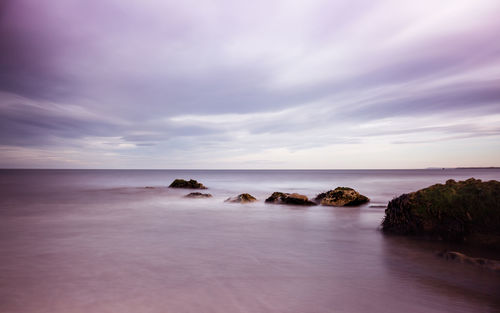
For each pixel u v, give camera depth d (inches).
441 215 353.1
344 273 244.8
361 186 1672.0
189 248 326.0
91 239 366.6
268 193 1235.9
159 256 291.9
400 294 201.2
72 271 243.3
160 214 604.1
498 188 323.0
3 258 280.4
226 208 705.6
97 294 196.9
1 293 197.5
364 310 177.6
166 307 179.0
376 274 242.5
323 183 2092.8
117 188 1438.2
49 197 970.7
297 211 657.0
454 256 275.7
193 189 1450.5
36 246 328.2
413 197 387.2
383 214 611.2
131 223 492.7
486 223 315.6
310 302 187.9
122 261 272.5
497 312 175.2
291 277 234.5
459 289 210.4
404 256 295.1
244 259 284.8
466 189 345.4
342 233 415.8
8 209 670.5
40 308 176.7
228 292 202.7
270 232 424.5
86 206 735.1
